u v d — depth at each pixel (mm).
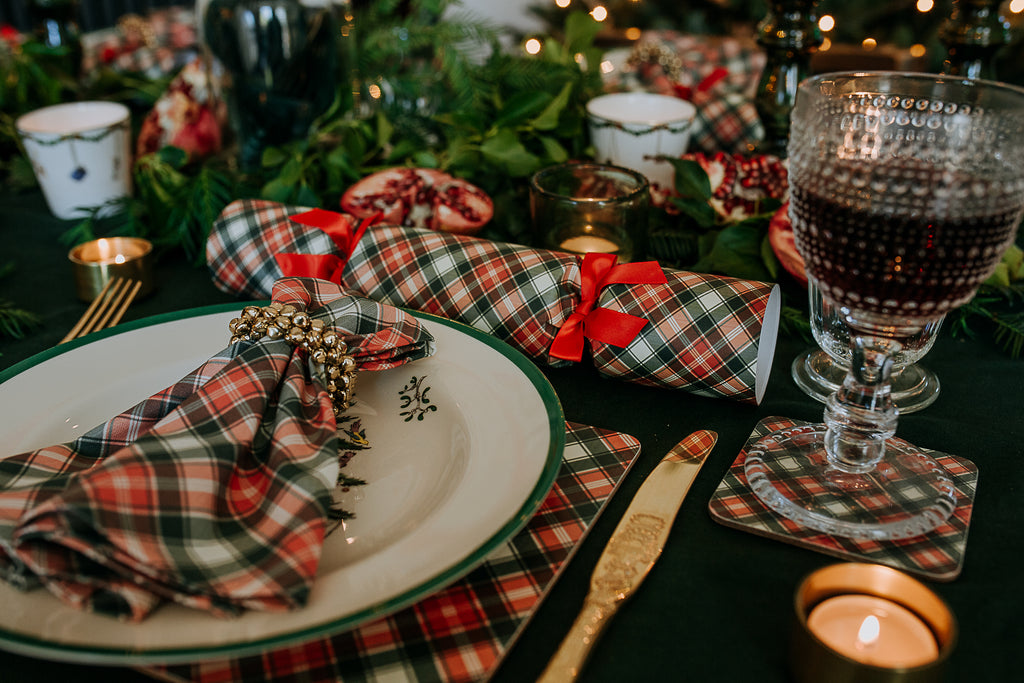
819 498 448
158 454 389
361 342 514
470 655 362
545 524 436
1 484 410
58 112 917
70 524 344
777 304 558
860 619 352
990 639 372
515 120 861
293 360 483
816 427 513
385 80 958
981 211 361
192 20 1499
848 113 416
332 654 365
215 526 370
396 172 761
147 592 338
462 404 498
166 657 318
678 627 383
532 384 495
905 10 2102
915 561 409
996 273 686
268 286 666
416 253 624
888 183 364
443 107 937
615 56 1265
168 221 797
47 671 371
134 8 2182
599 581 392
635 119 905
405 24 965
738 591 401
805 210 406
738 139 1070
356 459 482
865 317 424
